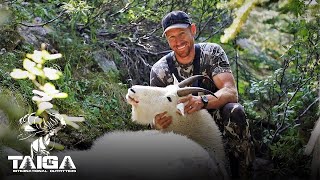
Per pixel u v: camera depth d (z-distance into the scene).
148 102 1.84
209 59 2.06
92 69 2.60
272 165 2.37
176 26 1.97
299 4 2.13
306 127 2.58
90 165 1.81
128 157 1.79
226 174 1.95
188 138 1.89
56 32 2.59
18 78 2.01
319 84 2.51
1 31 2.39
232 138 2.03
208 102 1.92
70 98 2.24
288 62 2.67
